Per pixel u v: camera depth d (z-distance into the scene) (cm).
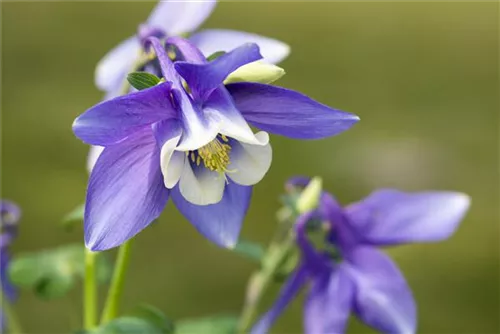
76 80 127
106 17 149
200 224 43
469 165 121
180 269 93
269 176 108
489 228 111
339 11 168
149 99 41
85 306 49
